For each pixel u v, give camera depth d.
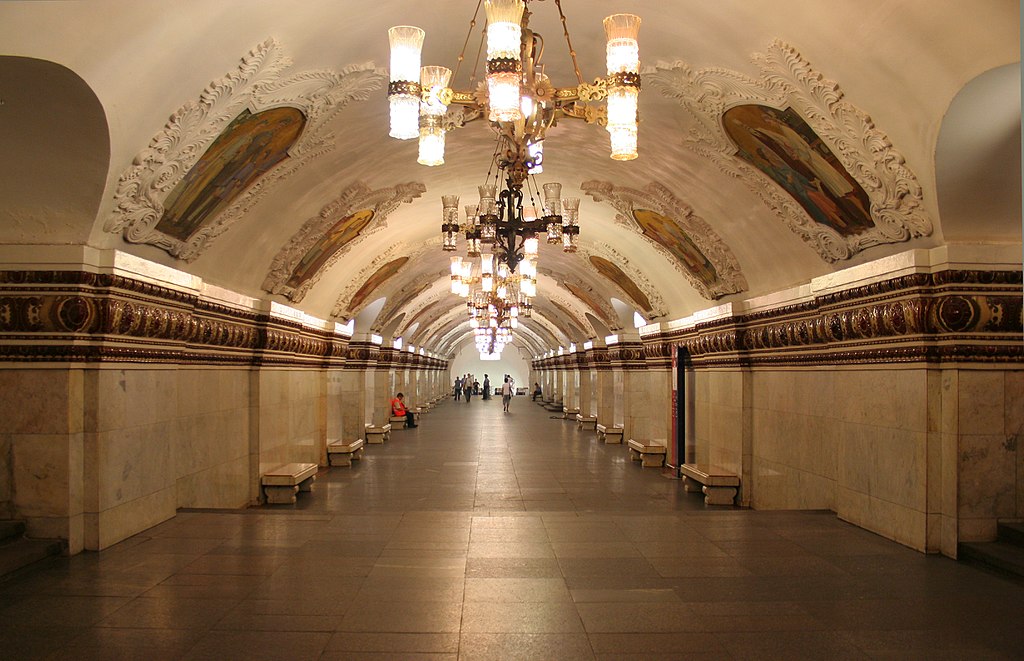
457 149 10.43
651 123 8.67
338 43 6.39
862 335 7.37
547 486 13.21
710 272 11.95
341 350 16.66
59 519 6.12
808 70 5.93
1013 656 4.09
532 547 6.55
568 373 31.84
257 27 5.49
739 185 8.87
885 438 7.05
